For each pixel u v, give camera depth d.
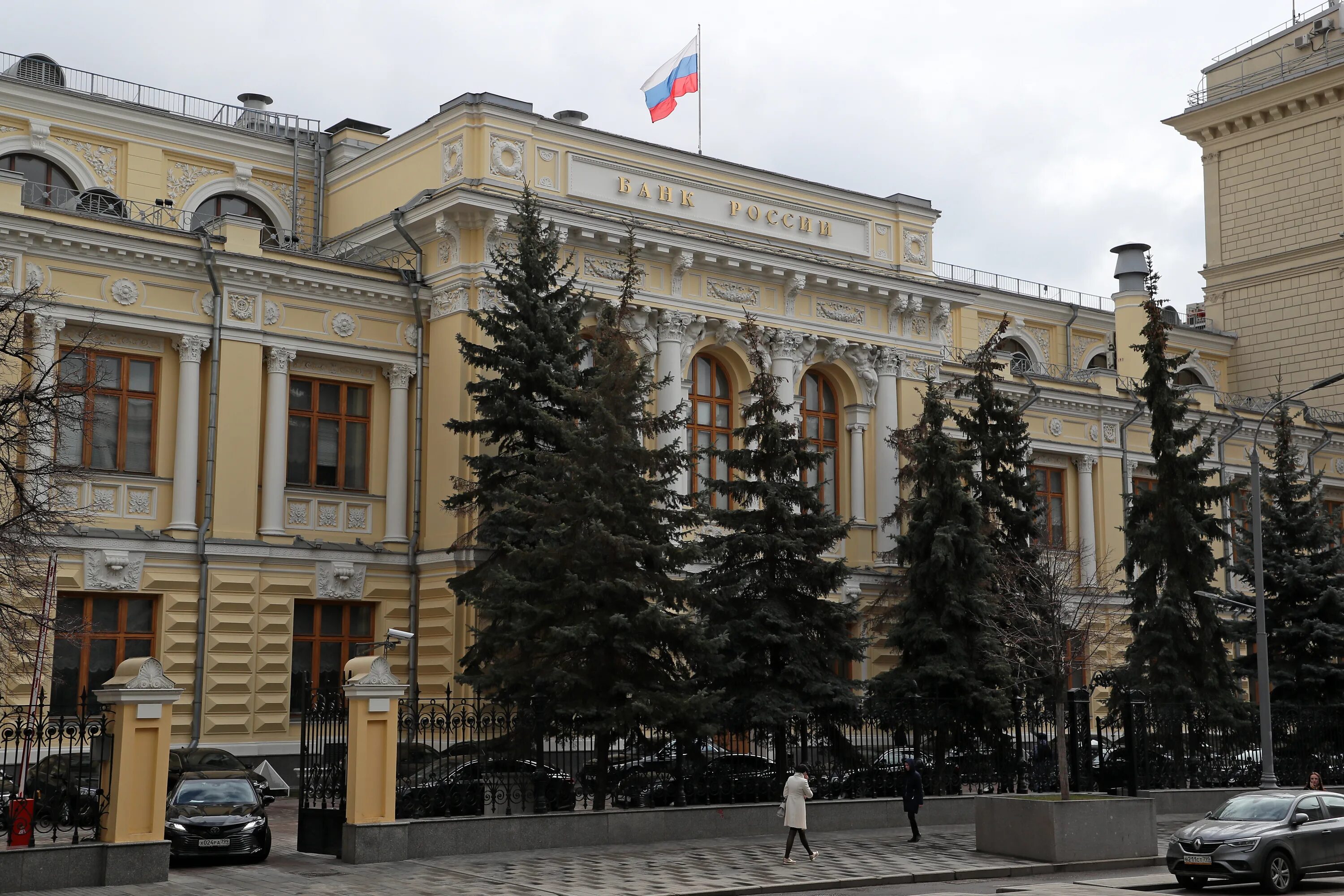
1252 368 63.66
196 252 34.94
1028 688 34.62
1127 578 40.59
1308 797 23.16
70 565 32.75
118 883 20.38
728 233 41.22
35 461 31.62
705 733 27.17
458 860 23.36
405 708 24.67
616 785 28.14
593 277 38.62
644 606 27.58
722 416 42.16
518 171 37.84
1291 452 41.75
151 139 41.19
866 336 44.09
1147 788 32.75
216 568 34.50
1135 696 34.53
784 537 31.28
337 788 23.94
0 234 32.34
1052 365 60.25
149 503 34.53
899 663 35.75
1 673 25.97
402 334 38.19
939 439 34.75
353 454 37.75
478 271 37.09
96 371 33.69
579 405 29.64
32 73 40.69
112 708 21.19
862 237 44.22
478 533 33.72
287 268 36.16
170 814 23.09
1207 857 21.91
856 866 23.91
